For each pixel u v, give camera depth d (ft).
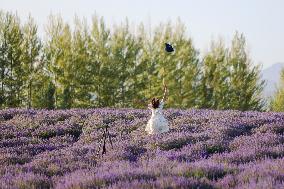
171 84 250.37
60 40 238.68
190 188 42.63
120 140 95.45
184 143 85.76
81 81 241.14
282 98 275.18
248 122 110.52
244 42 265.75
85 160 69.46
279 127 99.55
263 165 51.60
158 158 65.92
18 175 53.93
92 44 245.86
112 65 246.47
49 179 51.93
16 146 91.45
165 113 134.21
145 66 249.96
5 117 142.31
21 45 234.99
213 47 270.05
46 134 111.45
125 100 248.52
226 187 42.78
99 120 125.70
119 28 249.75
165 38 253.65
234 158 65.46
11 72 234.38
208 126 106.42
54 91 229.66
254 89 265.54
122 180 46.06
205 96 264.93
